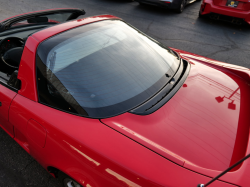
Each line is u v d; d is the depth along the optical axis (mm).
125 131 1354
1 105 1914
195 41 5184
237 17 5910
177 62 2045
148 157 1208
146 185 1133
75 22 2018
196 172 1108
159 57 1966
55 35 1790
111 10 7051
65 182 1698
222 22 6629
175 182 1089
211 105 1551
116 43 1884
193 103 1557
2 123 2223
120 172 1209
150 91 1634
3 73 2186
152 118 1429
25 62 1716
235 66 2184
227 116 1467
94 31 1923
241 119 1450
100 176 1285
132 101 1543
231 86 1812
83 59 1671
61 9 2781
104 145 1304
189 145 1266
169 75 1825
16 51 2205
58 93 1592
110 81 1610
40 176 2135
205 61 2268
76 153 1375
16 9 6551
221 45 5059
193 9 7824
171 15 6992
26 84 1716
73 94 1559
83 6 7215
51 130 1497
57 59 1648
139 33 2182
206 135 1323
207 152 1230
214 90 1726
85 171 1351
